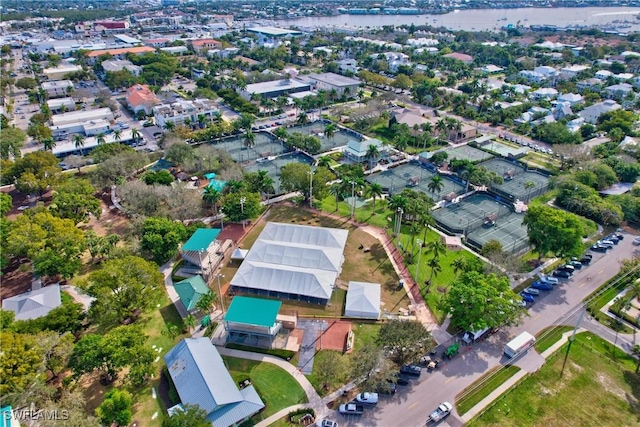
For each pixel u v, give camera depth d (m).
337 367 83.62
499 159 193.12
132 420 79.38
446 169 185.62
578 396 84.69
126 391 81.12
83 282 100.12
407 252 129.75
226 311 103.56
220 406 77.81
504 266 112.12
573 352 94.81
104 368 87.69
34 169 160.38
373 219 148.12
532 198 162.12
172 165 185.00
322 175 154.62
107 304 94.31
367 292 108.31
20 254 120.31
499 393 85.25
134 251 119.75
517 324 97.44
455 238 135.75
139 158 172.62
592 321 103.56
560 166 183.12
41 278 120.12
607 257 126.94
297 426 78.50
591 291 113.25
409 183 172.62
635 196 151.88
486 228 143.75
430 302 109.88
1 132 189.62
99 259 127.19
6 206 142.00
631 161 173.88
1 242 118.25
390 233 139.75
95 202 143.50
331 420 79.38
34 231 116.50
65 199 138.12
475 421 79.56
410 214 137.00
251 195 142.88
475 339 97.19
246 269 115.00
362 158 190.62
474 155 196.62
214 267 122.69
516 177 176.88
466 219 148.25
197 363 85.56
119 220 148.12
